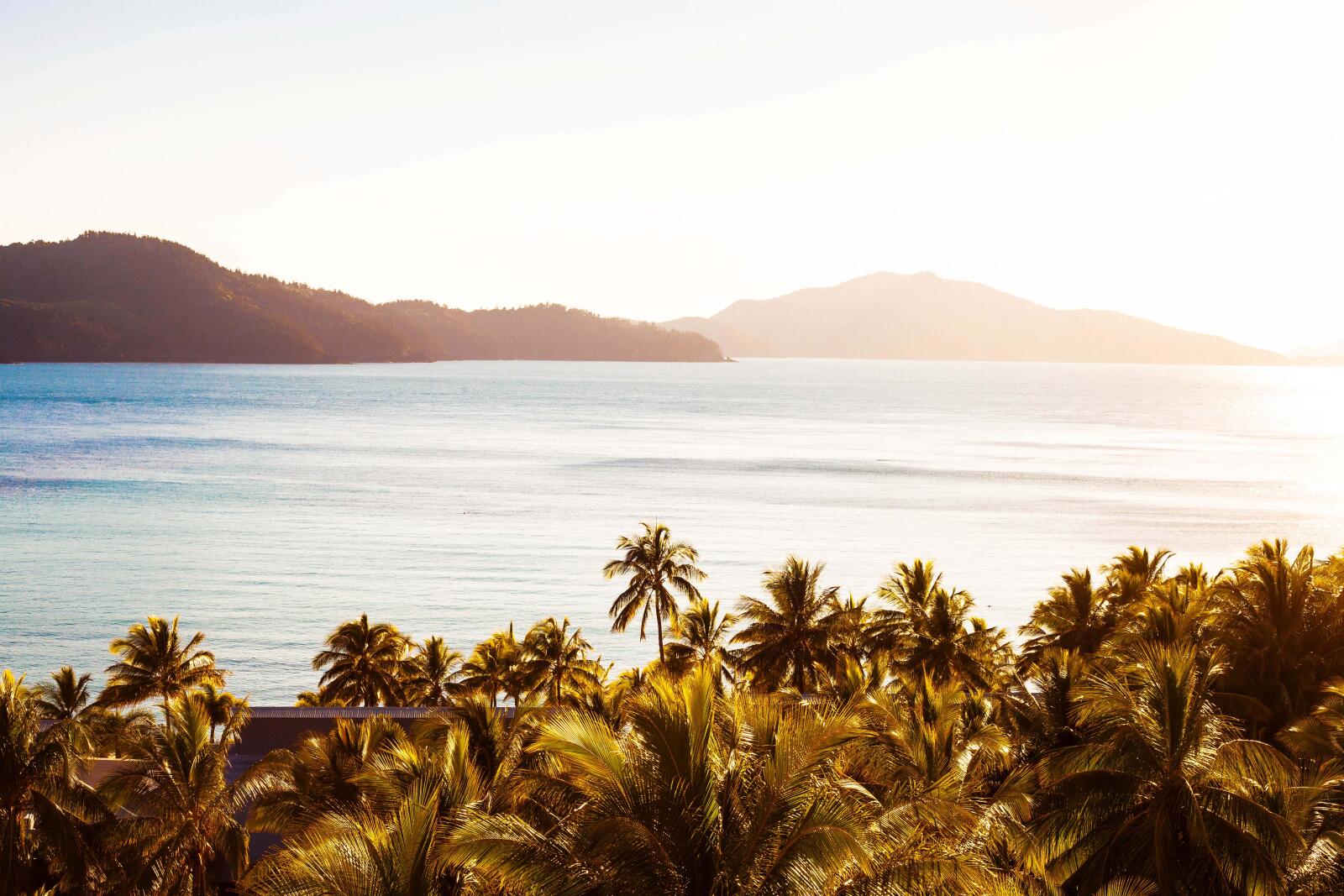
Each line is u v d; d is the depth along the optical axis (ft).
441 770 51.42
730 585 311.68
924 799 42.50
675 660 141.08
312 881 34.65
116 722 96.53
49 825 67.72
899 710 66.13
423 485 523.70
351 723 73.92
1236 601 98.37
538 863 33.37
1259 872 51.01
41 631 262.26
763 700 41.47
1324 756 69.51
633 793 34.94
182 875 71.00
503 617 278.05
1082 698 66.23
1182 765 55.67
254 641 253.03
